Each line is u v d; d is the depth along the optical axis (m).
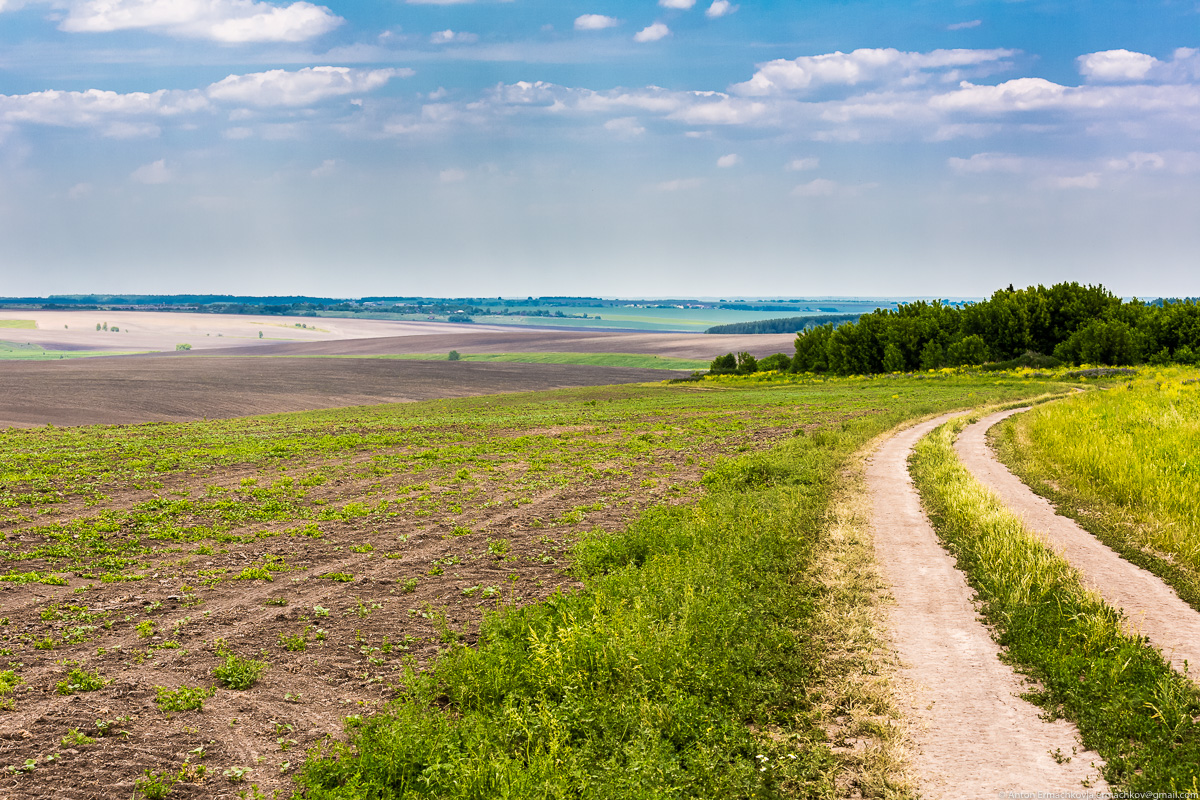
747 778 6.07
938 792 5.85
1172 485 16.17
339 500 20.91
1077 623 8.78
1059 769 6.13
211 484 22.91
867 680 7.93
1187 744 6.27
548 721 6.91
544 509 19.45
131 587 12.59
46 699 8.12
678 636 8.48
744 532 13.97
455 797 5.80
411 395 163.50
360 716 7.75
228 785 6.49
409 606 11.66
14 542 15.09
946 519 15.16
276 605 11.72
